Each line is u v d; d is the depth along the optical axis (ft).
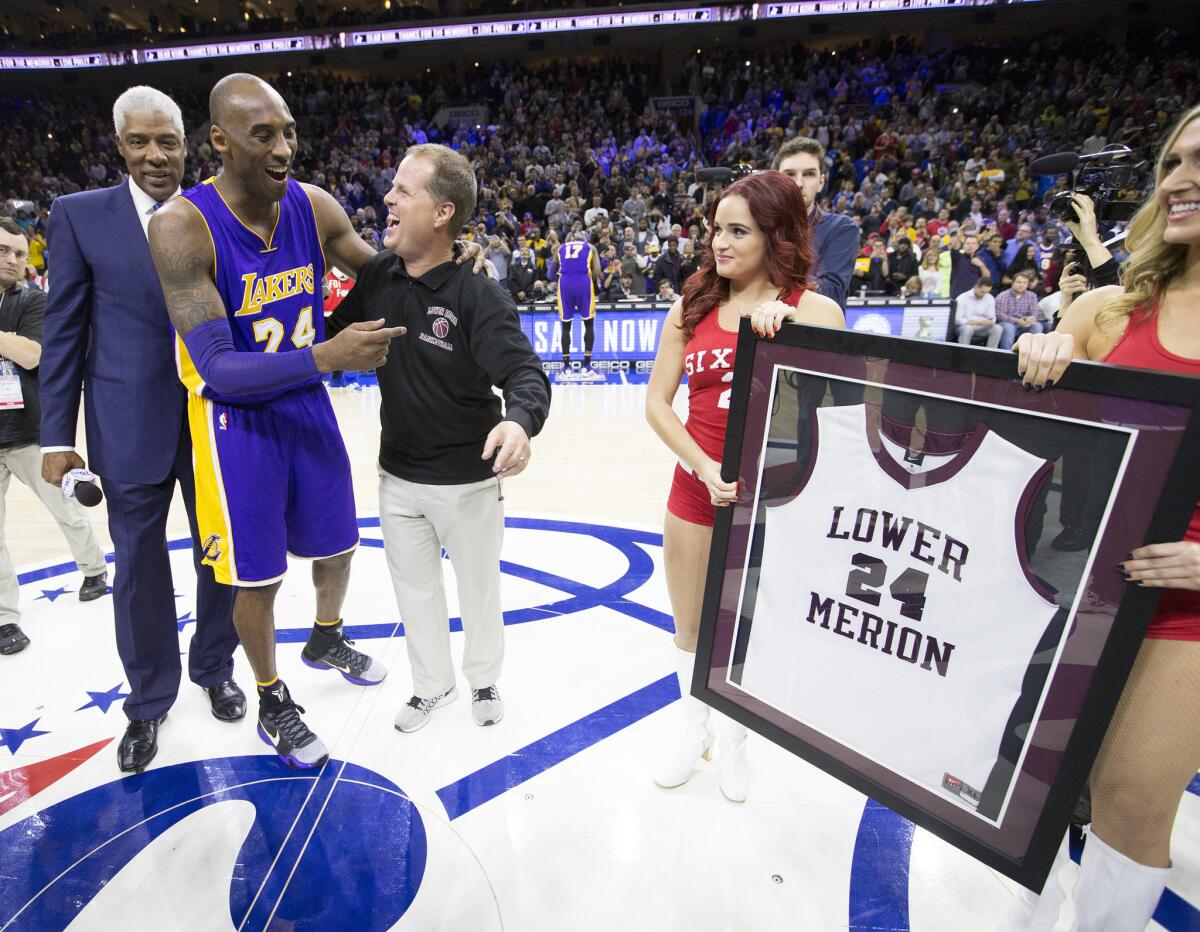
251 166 5.43
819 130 44.16
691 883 5.40
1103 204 7.73
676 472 5.95
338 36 52.26
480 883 5.42
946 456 3.83
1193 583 3.14
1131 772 3.82
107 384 6.32
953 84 48.37
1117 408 3.23
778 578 4.64
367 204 46.62
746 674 4.91
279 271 6.03
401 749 6.93
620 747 6.93
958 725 4.00
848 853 5.68
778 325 4.28
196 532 6.95
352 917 5.16
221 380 5.27
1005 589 3.73
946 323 24.58
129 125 5.91
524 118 50.60
